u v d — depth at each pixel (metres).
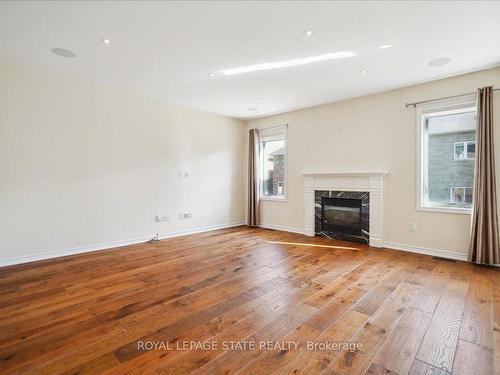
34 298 2.45
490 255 3.26
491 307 2.28
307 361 1.61
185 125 5.25
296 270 3.20
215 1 2.15
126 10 2.26
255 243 4.55
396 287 2.69
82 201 3.96
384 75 3.62
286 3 2.17
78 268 3.27
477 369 1.54
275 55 3.08
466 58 3.12
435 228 3.80
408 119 4.02
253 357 1.64
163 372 1.51
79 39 2.74
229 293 2.56
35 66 3.43
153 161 4.78
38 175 3.58
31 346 1.75
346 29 2.55
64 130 3.79
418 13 2.30
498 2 2.14
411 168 3.99
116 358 1.63
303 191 5.34
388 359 1.62
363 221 4.48
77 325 2.00
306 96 4.52
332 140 4.88
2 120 3.31
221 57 3.14
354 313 2.18
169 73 3.61
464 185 3.68
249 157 6.20
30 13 2.29
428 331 1.92
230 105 5.11
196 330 1.94
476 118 3.38
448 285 2.74
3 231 3.33
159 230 4.87
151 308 2.27
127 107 4.43
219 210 5.92
